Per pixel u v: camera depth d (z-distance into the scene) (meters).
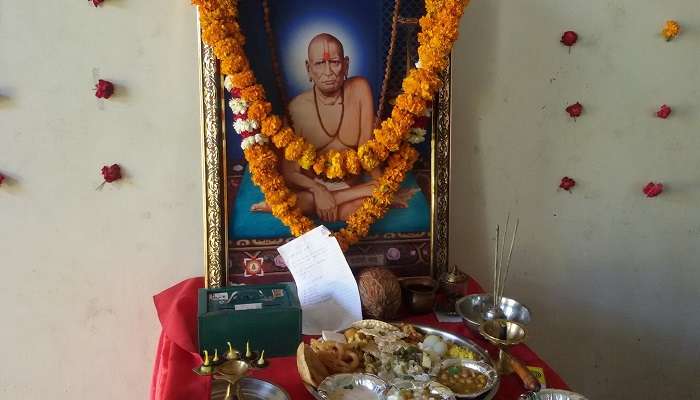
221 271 1.47
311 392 1.11
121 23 1.45
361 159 1.45
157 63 1.49
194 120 1.53
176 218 1.57
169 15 1.47
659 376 1.99
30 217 1.50
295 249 1.45
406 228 1.56
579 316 1.88
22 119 1.45
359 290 1.42
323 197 1.48
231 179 1.45
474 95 1.65
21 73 1.43
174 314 1.34
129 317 1.61
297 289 1.42
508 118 1.69
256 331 1.26
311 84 1.45
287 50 1.43
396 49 1.48
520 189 1.75
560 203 1.79
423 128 1.51
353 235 1.49
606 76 1.73
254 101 1.38
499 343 1.18
